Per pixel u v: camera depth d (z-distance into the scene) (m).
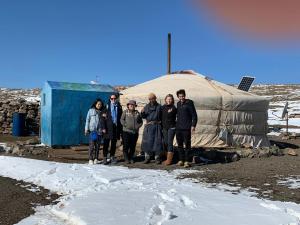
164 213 6.32
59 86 16.42
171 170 10.91
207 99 15.78
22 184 8.99
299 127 30.09
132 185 8.43
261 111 17.05
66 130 16.19
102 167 10.55
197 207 6.67
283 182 9.32
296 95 73.75
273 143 19.22
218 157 13.05
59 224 6.24
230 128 16.14
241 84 22.47
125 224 5.80
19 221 6.51
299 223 5.95
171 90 16.34
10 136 21.02
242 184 9.03
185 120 11.77
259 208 6.68
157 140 12.06
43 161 11.31
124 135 12.11
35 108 22.03
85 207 6.63
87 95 16.56
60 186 8.58
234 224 5.84
